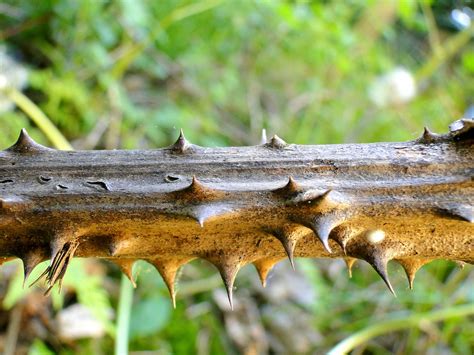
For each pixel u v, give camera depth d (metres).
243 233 0.10
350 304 0.20
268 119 0.27
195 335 0.17
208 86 0.25
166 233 0.10
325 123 0.28
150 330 0.17
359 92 0.29
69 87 0.20
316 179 0.09
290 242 0.09
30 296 0.16
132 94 0.24
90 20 0.22
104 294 0.17
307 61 0.29
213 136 0.24
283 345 0.18
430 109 0.28
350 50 0.29
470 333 0.19
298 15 0.24
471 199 0.09
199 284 0.19
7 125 0.17
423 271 0.21
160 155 0.10
